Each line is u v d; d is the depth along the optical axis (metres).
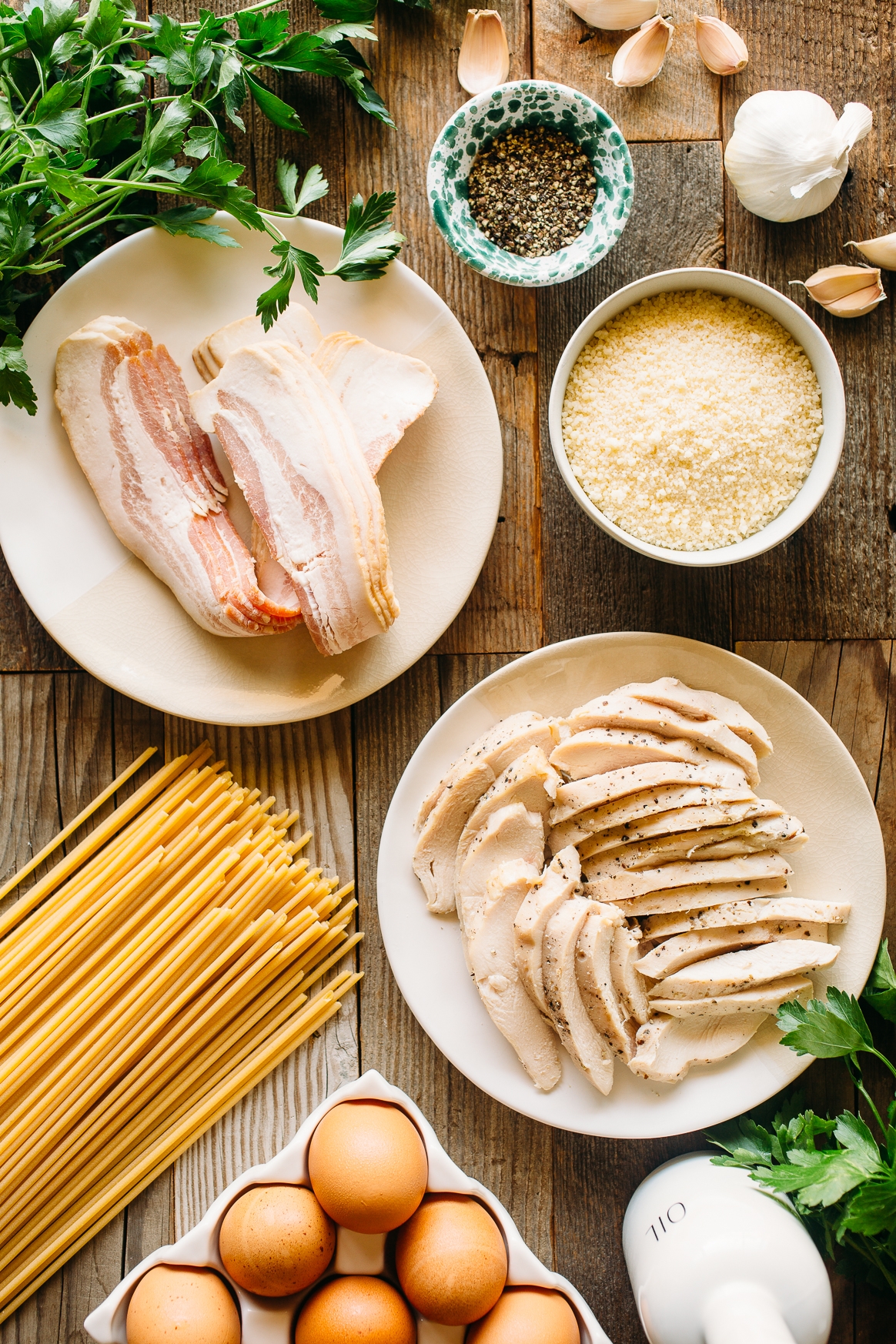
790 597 0.75
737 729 0.71
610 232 0.72
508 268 0.72
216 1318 0.66
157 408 0.71
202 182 0.67
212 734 0.75
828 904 0.71
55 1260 0.72
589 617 0.75
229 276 0.72
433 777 0.72
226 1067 0.73
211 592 0.71
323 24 0.73
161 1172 0.73
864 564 0.75
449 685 0.75
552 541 0.75
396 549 0.73
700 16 0.74
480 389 0.72
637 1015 0.70
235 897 0.72
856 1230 0.65
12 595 0.74
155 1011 0.72
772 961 0.70
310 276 0.69
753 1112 0.74
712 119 0.74
